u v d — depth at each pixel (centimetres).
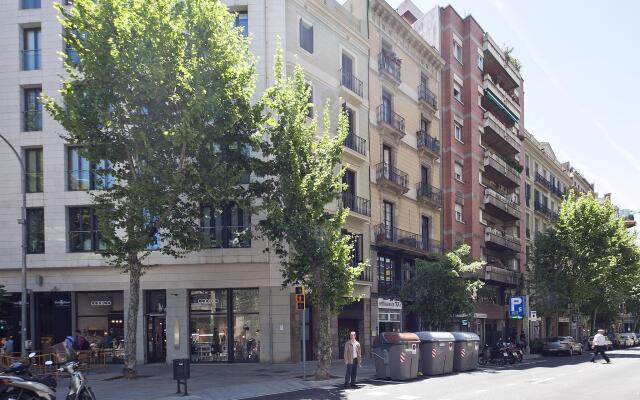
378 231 2844
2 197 2377
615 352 3812
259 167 1819
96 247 2370
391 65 3120
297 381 1644
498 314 4156
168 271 2327
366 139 2845
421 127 3456
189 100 1571
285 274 1822
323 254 1681
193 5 1625
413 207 3259
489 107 4419
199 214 1861
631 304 6234
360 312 2664
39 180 2405
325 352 1731
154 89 1555
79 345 2100
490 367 2358
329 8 2684
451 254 2512
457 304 2439
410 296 2552
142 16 1552
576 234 4012
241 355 2298
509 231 4697
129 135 1719
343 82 2738
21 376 1053
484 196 4028
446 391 1415
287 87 1830
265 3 2400
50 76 2392
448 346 1992
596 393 1359
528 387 1498
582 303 4288
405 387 1531
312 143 1841
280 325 2264
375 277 2808
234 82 1695
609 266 3947
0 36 2425
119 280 2345
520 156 4991
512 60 5106
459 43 3956
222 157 1805
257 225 2016
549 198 5769
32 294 2367
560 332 5806
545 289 3894
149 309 2369
